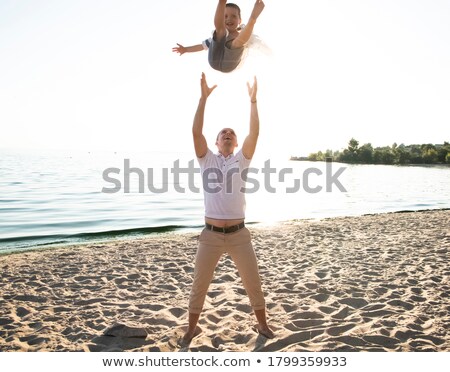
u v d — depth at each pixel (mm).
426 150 118750
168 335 4082
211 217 3738
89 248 9227
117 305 5125
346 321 4438
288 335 4016
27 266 7387
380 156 117875
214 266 3854
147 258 8047
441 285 5809
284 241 10055
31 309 4953
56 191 25375
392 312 4664
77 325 4414
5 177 37969
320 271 6836
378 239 10117
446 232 11070
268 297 5383
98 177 41625
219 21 3178
